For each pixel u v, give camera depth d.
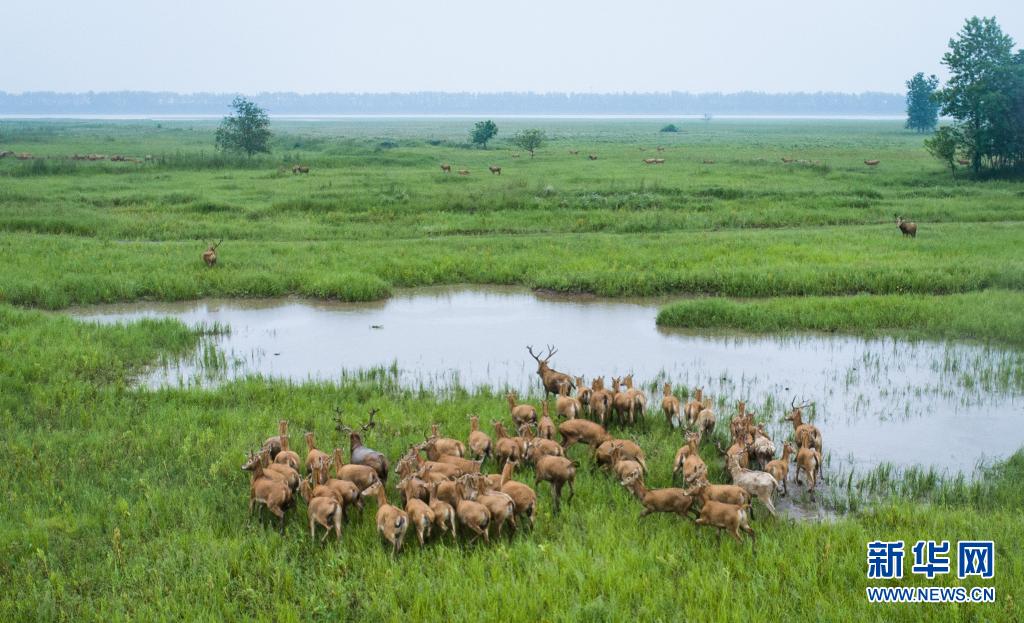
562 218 44.28
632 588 10.62
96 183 58.81
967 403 19.25
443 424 17.20
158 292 29.78
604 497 13.55
